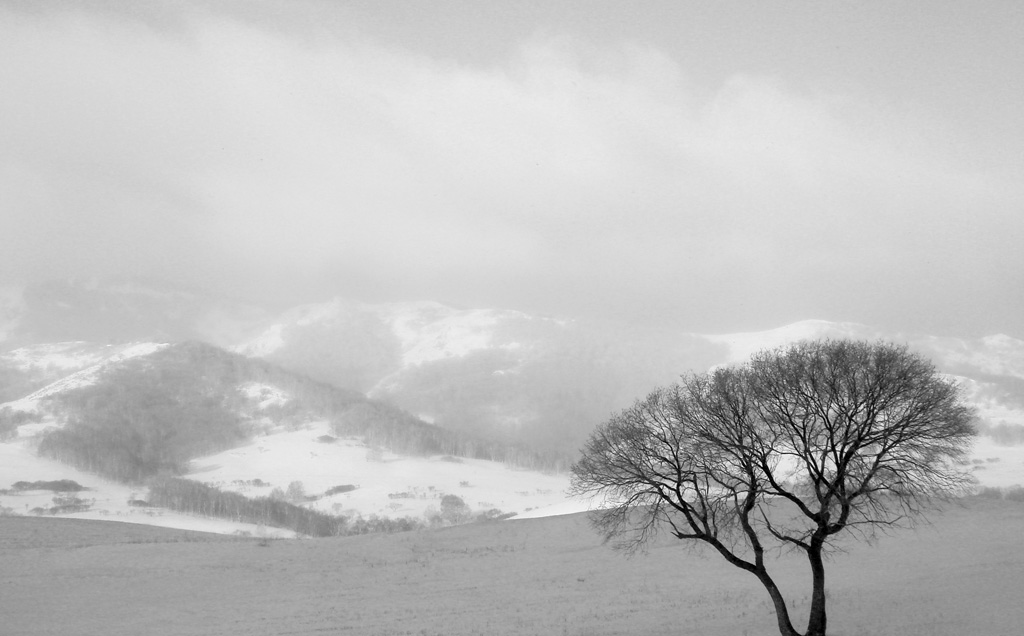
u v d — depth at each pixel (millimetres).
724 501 36469
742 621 41188
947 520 69750
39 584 57656
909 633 35844
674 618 43250
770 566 58812
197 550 70938
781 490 33750
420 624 44469
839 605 43500
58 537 80125
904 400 33000
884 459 33281
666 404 36438
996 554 56594
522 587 55938
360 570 63406
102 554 68312
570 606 48531
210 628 44938
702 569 59156
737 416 33875
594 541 71688
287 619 46938
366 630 43156
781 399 34156
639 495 35875
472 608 49062
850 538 65375
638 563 62469
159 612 49625
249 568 64000
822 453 34031
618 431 36156
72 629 45188
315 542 76438
